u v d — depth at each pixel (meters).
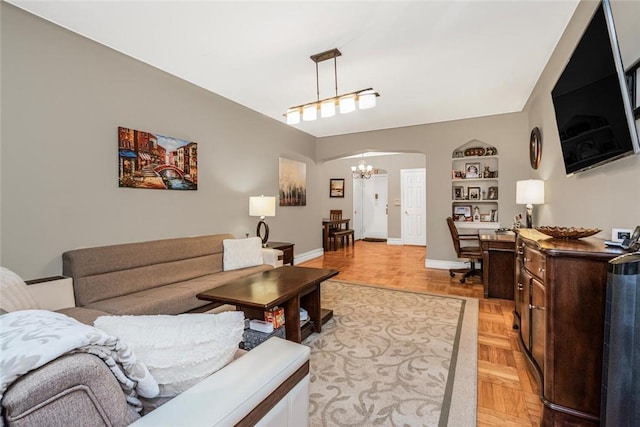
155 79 3.13
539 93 3.57
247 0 2.11
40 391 0.56
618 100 1.49
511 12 2.28
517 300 2.60
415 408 1.71
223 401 0.80
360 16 2.31
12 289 1.61
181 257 3.04
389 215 8.78
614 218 1.78
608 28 1.51
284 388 0.98
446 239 5.29
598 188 2.00
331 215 9.04
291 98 4.05
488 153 4.97
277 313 2.25
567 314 1.44
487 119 4.89
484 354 2.34
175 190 3.35
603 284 1.37
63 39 2.43
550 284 1.48
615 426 1.07
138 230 2.99
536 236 2.03
